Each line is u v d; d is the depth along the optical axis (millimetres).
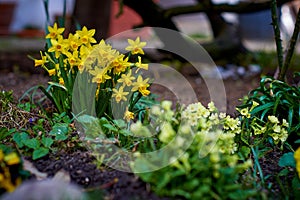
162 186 1340
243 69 4266
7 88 3062
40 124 1890
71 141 1733
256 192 1438
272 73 4062
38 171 1537
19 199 1246
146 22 4266
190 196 1335
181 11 4129
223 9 3967
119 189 1428
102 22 4422
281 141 1896
